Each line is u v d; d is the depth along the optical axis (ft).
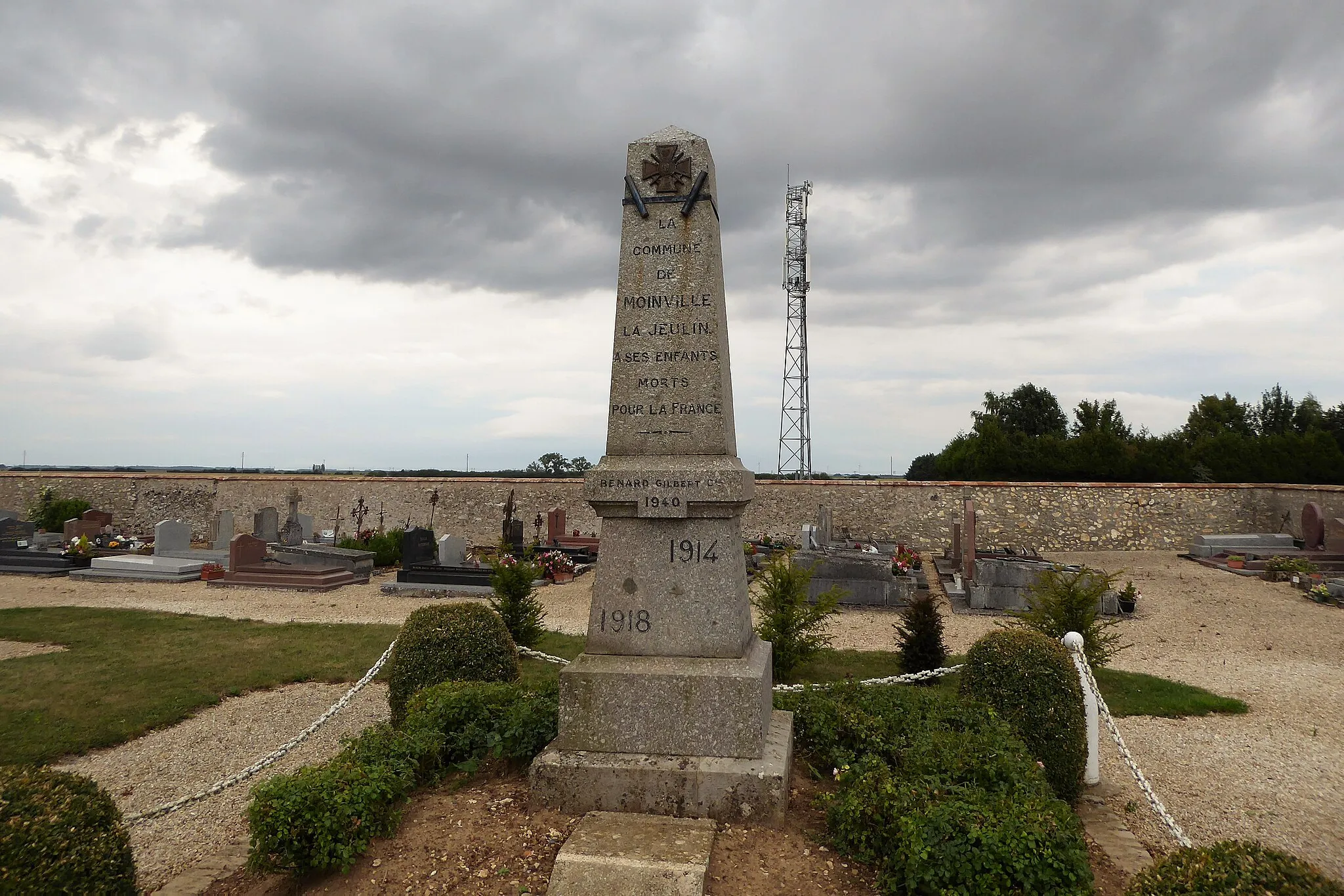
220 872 14.89
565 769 14.73
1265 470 95.45
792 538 77.92
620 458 16.71
